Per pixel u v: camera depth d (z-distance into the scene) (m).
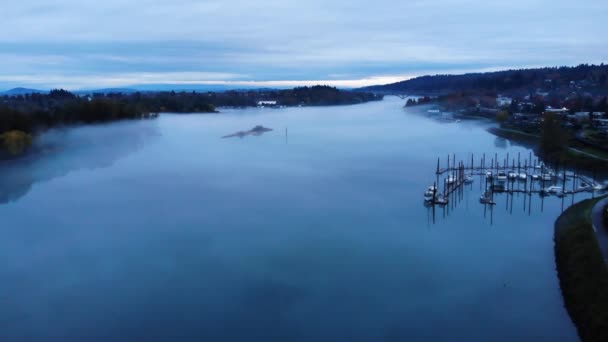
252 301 49.47
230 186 94.31
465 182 97.56
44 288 53.09
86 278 55.25
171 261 59.22
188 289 52.19
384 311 47.09
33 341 43.56
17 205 83.69
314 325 45.06
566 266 52.97
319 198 85.25
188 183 97.31
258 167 113.69
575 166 105.69
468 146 145.62
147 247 63.69
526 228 69.62
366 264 57.66
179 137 171.25
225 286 52.69
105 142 148.00
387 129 197.75
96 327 45.47
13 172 109.19
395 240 65.06
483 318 45.50
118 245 64.62
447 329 43.94
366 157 126.62
